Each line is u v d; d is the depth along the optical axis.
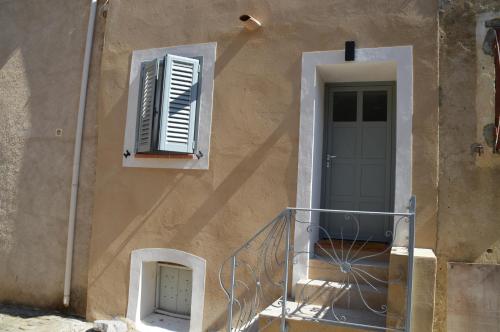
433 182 4.69
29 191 6.89
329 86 5.82
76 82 6.77
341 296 4.63
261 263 5.23
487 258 4.52
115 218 6.00
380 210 5.53
